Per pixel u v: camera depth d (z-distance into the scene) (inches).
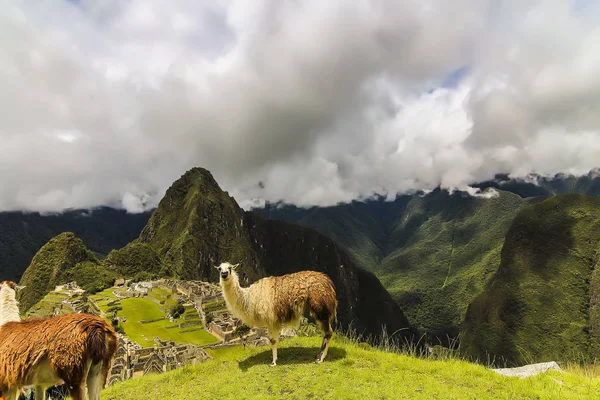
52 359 194.4
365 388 247.8
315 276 312.3
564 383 253.8
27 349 198.5
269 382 273.3
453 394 233.1
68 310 2701.8
